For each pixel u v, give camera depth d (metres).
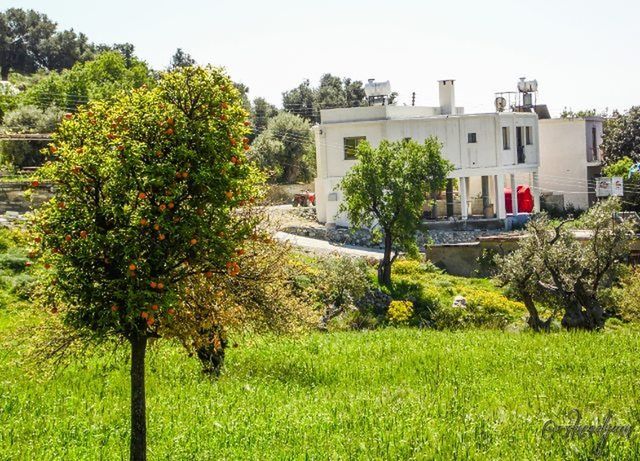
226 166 10.17
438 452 11.50
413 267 42.28
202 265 10.55
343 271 33.84
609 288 31.88
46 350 11.70
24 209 40.12
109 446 11.71
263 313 15.36
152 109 10.25
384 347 22.75
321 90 120.19
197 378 17.31
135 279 9.86
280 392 16.12
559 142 64.44
